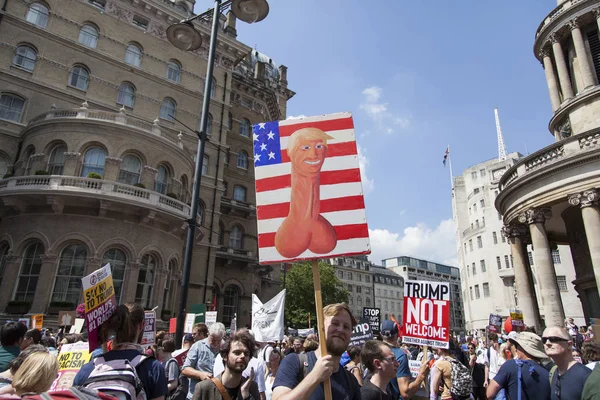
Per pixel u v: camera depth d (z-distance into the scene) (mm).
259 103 46344
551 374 5406
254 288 39844
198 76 36781
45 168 23156
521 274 20500
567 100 23469
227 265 37656
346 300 58969
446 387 7258
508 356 8594
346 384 3725
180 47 13039
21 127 26578
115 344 4090
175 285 26281
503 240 63750
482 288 65688
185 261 9773
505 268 62312
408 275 132750
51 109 26906
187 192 28500
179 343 9211
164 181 26469
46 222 21906
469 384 7152
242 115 44406
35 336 6664
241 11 11953
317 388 3496
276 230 4172
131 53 33188
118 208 22875
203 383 4758
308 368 3562
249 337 4895
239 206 40219
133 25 33656
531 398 5312
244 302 37938
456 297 143875
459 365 7367
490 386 5617
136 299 23234
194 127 35344
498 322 18734
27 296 20984
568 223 21922
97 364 3785
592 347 6004
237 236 40562
